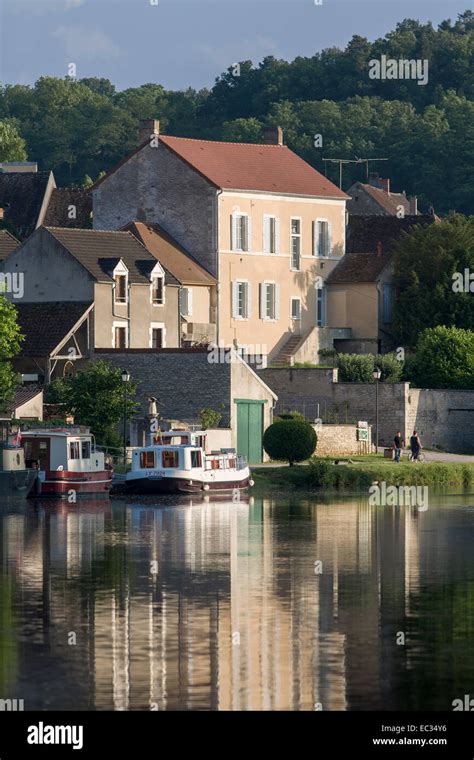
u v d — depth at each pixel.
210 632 84.25
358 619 88.06
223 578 101.38
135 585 98.19
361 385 196.75
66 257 193.88
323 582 100.56
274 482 167.38
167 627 85.44
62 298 193.75
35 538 120.88
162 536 122.56
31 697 72.69
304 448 174.50
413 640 82.88
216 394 179.88
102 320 193.25
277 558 111.06
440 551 116.25
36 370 187.25
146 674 75.94
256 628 85.38
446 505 152.75
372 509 147.12
